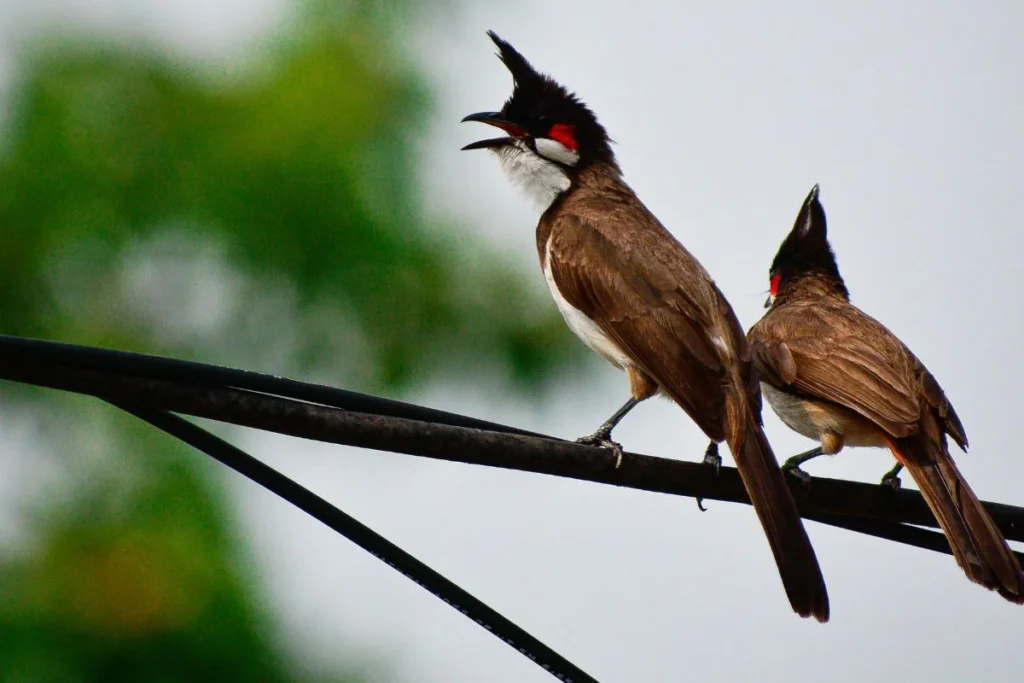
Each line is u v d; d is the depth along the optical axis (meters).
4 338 7.82
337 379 13.67
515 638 8.45
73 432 12.41
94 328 13.38
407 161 13.57
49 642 11.41
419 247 13.47
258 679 11.67
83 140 13.39
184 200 13.32
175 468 12.28
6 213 13.29
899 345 11.90
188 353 13.59
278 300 13.52
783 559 9.57
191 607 11.66
